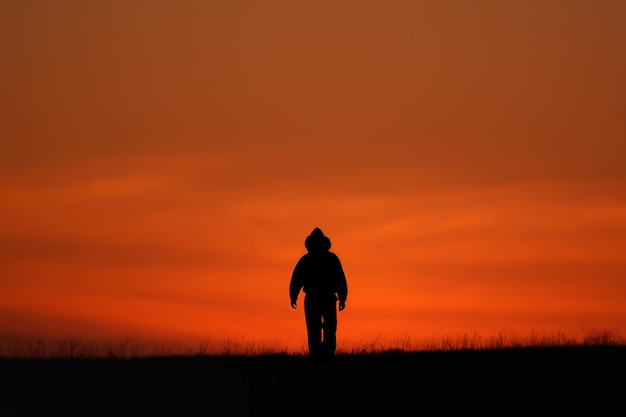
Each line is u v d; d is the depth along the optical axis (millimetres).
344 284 79312
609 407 62844
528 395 65750
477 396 65562
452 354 81938
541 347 84812
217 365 76562
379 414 61469
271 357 82062
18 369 74750
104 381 70250
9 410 61750
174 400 64875
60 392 66688
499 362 76625
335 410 62500
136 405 63406
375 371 73875
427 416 61000
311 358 78438
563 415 61188
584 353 80125
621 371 72312
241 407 63219
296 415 61469
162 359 80438
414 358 80188
